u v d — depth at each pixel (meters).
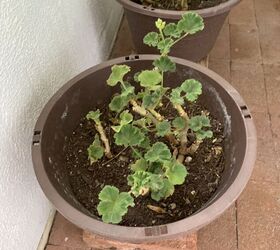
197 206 0.97
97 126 1.02
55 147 1.01
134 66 1.12
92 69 1.09
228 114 1.05
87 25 1.39
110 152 1.06
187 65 1.09
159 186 0.82
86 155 1.07
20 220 1.01
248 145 0.91
